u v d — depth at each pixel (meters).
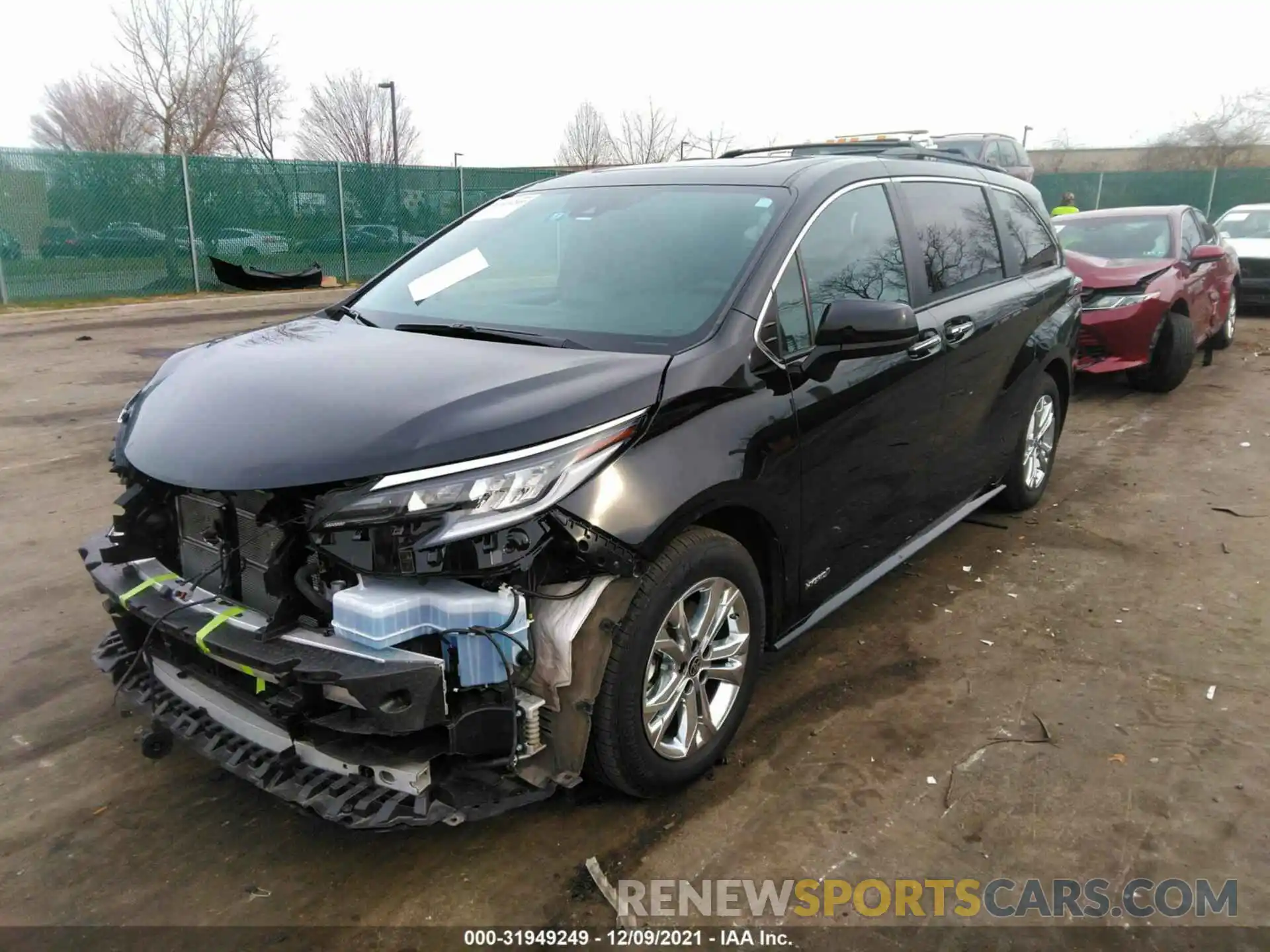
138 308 15.80
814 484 3.25
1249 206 14.86
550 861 2.69
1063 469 6.44
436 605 2.32
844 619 4.20
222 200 17.98
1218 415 7.89
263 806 2.95
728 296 3.08
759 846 2.74
